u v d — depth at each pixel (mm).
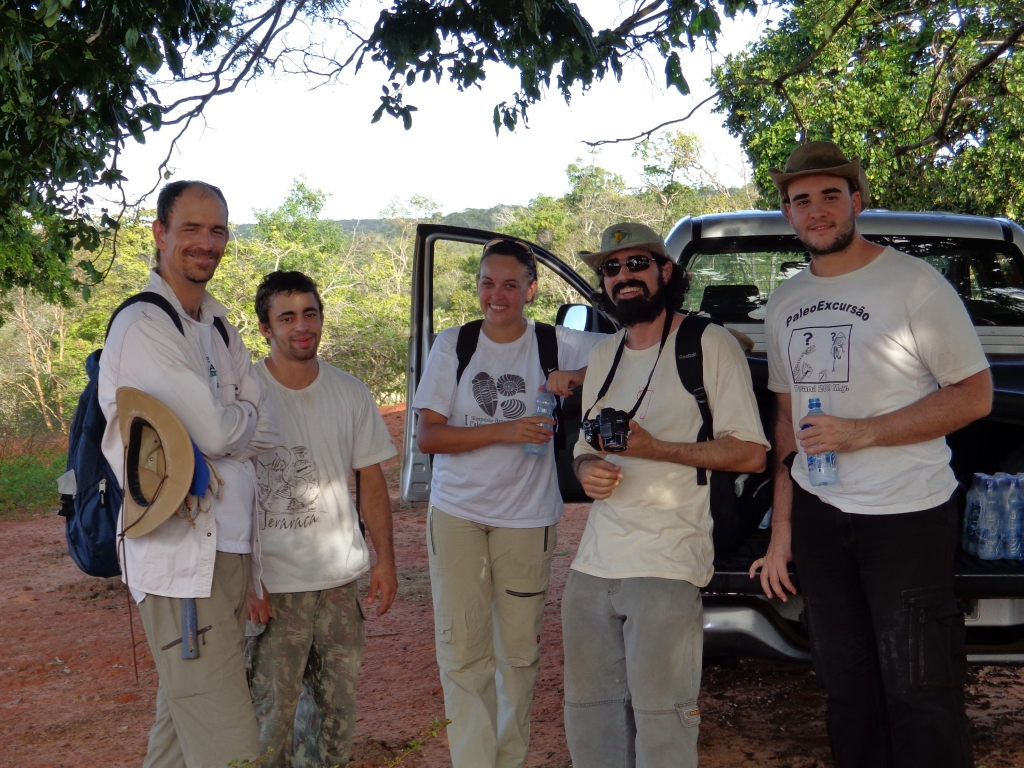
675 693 2871
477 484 3533
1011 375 4223
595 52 5855
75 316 26688
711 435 3014
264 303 3332
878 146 13680
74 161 6195
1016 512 3441
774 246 4781
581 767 3039
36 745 4352
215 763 2799
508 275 3553
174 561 2795
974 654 3385
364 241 39094
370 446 3549
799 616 3475
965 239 4734
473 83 6359
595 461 2947
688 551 2928
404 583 7254
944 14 10820
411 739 4145
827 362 2926
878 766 3000
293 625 3277
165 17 5578
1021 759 3703
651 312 3016
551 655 5375
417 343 4914
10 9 4816
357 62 6523
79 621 6543
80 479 2861
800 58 14523
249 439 2965
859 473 2873
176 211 2932
